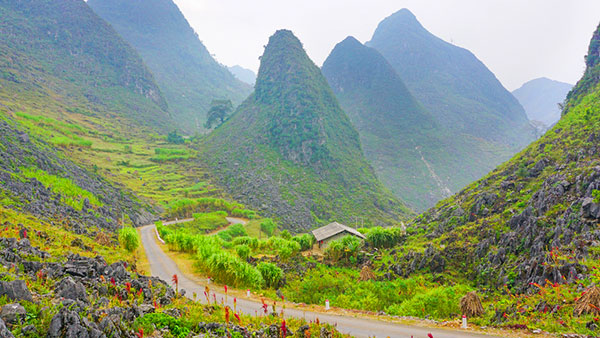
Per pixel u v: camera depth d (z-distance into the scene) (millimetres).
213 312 20812
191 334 15328
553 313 23078
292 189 162500
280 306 27750
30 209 46781
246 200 144250
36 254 23391
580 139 58688
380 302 35500
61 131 150125
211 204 123125
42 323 12250
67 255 26750
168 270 42312
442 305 30219
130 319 15594
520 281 35625
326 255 61781
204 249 43562
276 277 40219
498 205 56500
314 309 26938
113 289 19047
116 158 153750
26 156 74000
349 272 51375
